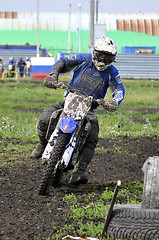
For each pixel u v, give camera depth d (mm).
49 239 9648
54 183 13367
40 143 13766
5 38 129000
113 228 9555
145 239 9250
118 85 13398
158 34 117688
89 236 9867
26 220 10758
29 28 130125
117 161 17344
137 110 35500
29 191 12953
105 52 12844
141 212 9461
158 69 75125
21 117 28328
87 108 12562
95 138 13133
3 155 17922
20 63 74000
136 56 75125
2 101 38344
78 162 13070
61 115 12477
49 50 115375
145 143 20906
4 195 12547
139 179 14859
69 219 10828
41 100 40625
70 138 12352
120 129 24562
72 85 13445
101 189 13500
